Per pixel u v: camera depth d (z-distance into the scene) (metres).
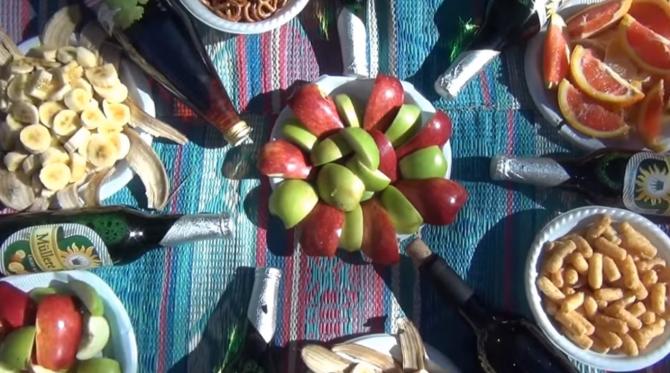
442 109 0.67
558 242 0.62
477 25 0.67
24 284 0.60
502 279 0.65
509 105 0.67
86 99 0.60
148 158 0.63
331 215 0.60
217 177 0.65
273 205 0.61
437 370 0.61
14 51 0.62
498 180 0.65
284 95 0.66
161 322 0.63
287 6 0.64
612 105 0.65
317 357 0.60
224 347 0.63
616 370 0.61
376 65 0.67
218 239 0.62
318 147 0.61
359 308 0.64
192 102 0.63
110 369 0.59
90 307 0.59
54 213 0.60
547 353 0.61
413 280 0.64
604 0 0.67
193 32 0.65
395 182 0.62
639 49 0.65
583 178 0.64
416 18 0.67
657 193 0.61
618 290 0.61
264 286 0.60
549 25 0.65
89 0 0.63
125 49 0.63
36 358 0.58
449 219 0.61
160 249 0.64
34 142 0.59
